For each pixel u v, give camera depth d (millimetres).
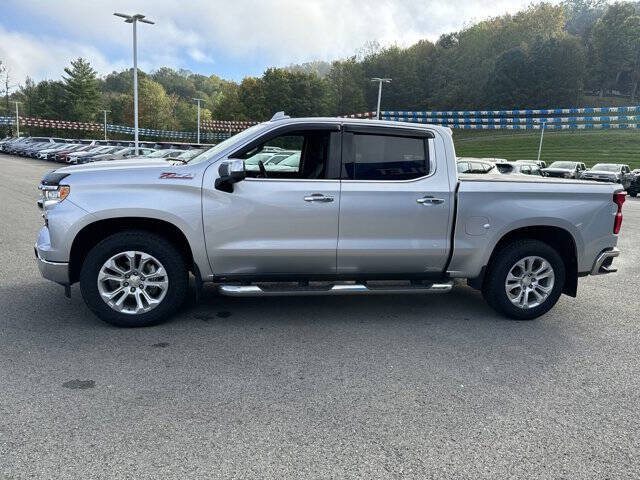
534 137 76000
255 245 4555
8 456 2680
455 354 4234
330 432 3004
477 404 3398
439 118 34688
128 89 131625
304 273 4754
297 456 2756
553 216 5000
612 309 5625
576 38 97312
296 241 4598
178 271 4578
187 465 2650
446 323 5004
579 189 5090
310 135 4707
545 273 5137
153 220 4527
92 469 2594
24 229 9383
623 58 98125
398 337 4582
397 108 100500
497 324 5023
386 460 2750
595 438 3037
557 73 85125
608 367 4062
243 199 4477
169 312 4637
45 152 38344
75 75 86062
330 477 2592
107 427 2977
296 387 3557
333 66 100688
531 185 4988
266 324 4805
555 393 3590
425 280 5062
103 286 4477
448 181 4828
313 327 4770
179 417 3113
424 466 2707
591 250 5195
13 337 4293
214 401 3324
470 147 74188
